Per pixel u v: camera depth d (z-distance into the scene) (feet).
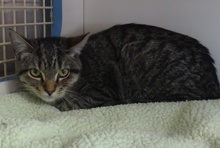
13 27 4.66
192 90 4.59
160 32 4.88
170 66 4.65
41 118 3.88
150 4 5.00
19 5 4.68
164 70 4.67
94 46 4.94
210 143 3.16
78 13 5.33
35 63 4.25
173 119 3.77
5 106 4.12
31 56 4.27
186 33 4.87
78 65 4.56
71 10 5.27
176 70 4.63
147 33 4.89
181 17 4.84
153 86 4.74
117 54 4.88
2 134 2.96
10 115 3.88
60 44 4.46
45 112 4.14
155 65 4.71
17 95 4.41
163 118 3.79
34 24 4.86
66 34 5.34
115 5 5.22
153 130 3.50
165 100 4.66
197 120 3.45
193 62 4.64
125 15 5.21
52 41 4.52
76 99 4.57
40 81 4.26
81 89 4.64
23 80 4.42
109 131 2.97
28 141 2.96
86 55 4.87
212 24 4.64
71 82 4.48
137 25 5.01
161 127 3.63
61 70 4.33
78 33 5.41
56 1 5.15
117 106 4.09
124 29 5.02
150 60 4.73
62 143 2.92
